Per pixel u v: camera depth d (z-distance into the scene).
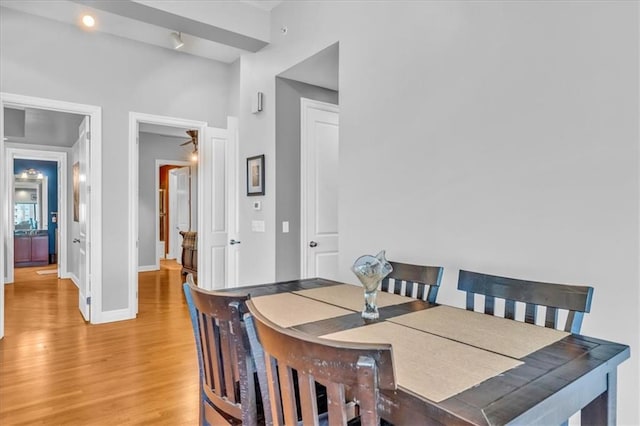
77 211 5.66
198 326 1.58
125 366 2.96
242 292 2.07
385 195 2.63
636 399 1.59
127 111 4.26
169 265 8.49
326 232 4.04
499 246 2.03
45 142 6.42
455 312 1.68
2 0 3.48
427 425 0.89
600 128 1.68
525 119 1.93
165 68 4.51
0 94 3.56
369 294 1.59
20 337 3.62
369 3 2.72
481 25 2.10
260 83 3.85
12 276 6.31
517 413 0.83
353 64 2.85
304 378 0.88
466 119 2.17
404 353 1.19
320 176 3.99
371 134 2.72
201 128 4.79
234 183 4.97
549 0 1.84
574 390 0.99
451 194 2.25
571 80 1.77
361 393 0.78
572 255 1.77
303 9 3.30
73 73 3.93
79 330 3.83
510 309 1.64
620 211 1.62
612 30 1.65
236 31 3.46
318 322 1.52
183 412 2.32
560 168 1.81
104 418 2.24
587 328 1.71
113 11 3.07
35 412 2.29
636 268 1.58
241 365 1.28
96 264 4.09
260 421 1.36
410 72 2.46
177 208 9.55
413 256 2.45
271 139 3.69
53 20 3.82
